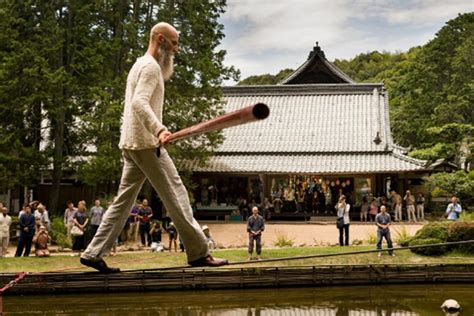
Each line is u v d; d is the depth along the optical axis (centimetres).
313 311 1414
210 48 3027
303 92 4125
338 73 4312
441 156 3844
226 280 1678
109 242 390
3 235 1817
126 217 396
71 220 2045
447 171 3519
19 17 2742
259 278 1702
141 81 360
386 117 3825
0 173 2473
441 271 1792
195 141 3130
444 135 4041
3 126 2647
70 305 1452
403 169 3281
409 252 1950
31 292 1552
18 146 2548
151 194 3145
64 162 2750
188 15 2944
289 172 3391
